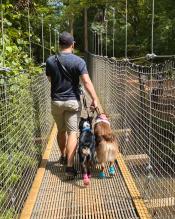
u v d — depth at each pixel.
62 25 21.30
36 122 6.01
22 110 4.99
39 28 13.52
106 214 4.41
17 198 4.39
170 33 12.49
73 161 5.55
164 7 12.65
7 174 4.00
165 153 4.16
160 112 4.35
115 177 5.43
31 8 10.76
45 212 4.50
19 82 5.06
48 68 5.43
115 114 7.94
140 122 5.43
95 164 5.77
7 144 4.13
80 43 30.06
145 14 15.13
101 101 11.66
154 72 4.96
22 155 4.75
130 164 5.72
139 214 4.29
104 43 20.95
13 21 8.67
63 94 5.37
